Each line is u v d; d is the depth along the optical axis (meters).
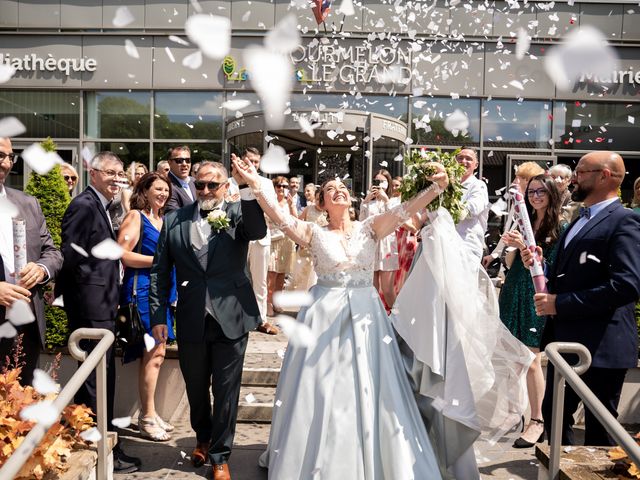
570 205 4.62
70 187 5.41
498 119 11.13
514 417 2.98
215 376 3.20
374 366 2.88
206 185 3.29
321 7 8.74
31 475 2.08
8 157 2.85
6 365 2.65
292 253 6.45
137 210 3.80
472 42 10.65
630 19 10.98
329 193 3.21
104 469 2.46
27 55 11.55
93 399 3.32
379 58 10.53
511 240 3.16
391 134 9.89
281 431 2.95
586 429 2.95
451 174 3.03
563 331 2.88
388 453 2.66
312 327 2.98
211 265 3.21
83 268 3.28
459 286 2.92
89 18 11.47
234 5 11.11
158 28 11.39
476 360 2.94
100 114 11.69
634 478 2.23
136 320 3.67
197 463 3.41
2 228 2.85
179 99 11.57
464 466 2.94
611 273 2.71
